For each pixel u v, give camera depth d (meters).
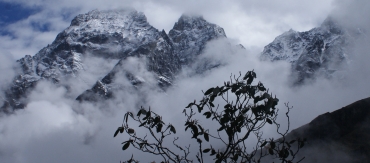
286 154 14.81
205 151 15.03
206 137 14.95
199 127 15.19
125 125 14.92
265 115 15.22
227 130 15.16
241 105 15.34
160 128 15.02
